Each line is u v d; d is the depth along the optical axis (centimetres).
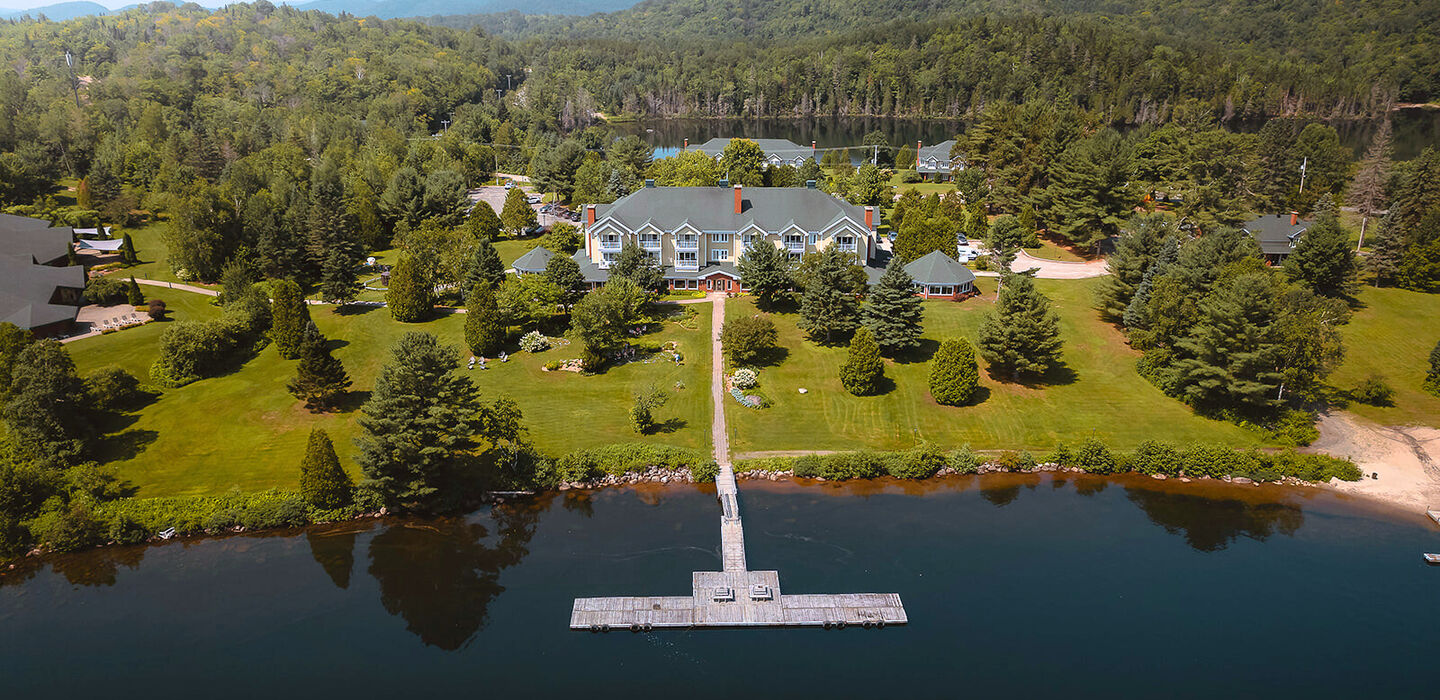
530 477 7306
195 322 9288
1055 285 11775
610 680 5216
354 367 9362
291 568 6312
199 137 17012
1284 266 10994
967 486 7431
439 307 11306
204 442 7762
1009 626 5647
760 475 7512
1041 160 14712
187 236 12169
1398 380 9119
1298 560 6359
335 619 5762
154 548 6544
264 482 7188
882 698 5028
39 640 5516
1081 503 7156
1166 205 15925
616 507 7106
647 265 11256
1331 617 5728
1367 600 5891
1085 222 13025
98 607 5853
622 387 8931
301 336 9400
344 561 6406
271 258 12294
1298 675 5200
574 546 6569
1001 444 7994
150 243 14125
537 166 17812
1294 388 8194
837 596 5894
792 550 6456
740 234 11656
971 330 10162
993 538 6638
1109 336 10025
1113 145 13500
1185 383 8600
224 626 5681
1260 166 15500
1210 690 5069
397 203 14950
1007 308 8738
